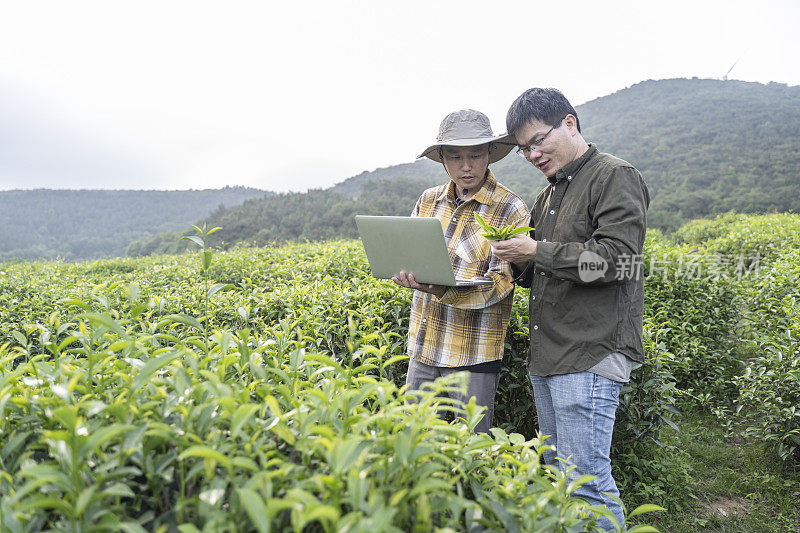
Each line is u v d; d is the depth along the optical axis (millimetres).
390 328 3754
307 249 10352
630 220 2162
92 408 1080
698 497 3672
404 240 2539
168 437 1064
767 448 4035
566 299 2328
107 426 1108
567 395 2322
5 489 1127
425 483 1016
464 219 2861
